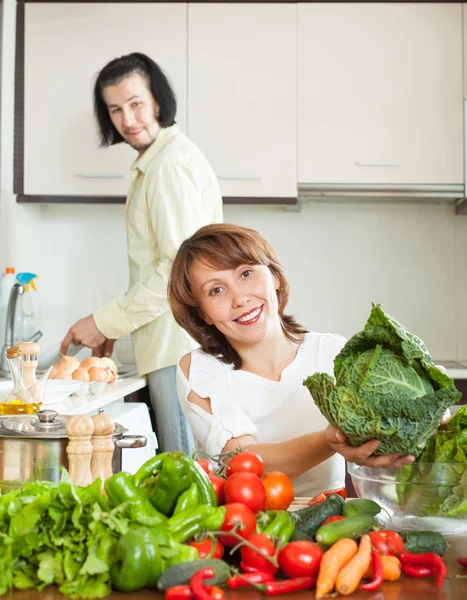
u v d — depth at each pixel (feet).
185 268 4.94
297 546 2.74
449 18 10.32
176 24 10.41
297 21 10.37
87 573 2.64
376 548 2.83
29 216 11.18
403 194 10.37
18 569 2.77
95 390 7.69
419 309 11.34
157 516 2.86
